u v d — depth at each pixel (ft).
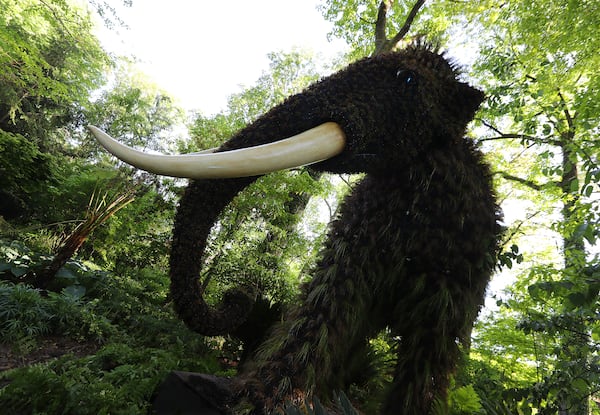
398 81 5.74
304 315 5.49
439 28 24.25
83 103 36.32
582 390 6.57
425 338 5.82
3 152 23.06
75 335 11.48
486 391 9.15
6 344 10.01
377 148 5.63
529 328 7.59
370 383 7.06
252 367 5.40
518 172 22.82
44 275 15.56
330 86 5.62
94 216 16.97
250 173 4.65
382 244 5.88
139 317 13.47
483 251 5.92
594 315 6.03
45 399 5.25
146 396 6.08
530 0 16.40
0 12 22.24
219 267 18.49
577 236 5.93
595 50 14.57
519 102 12.05
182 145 21.04
